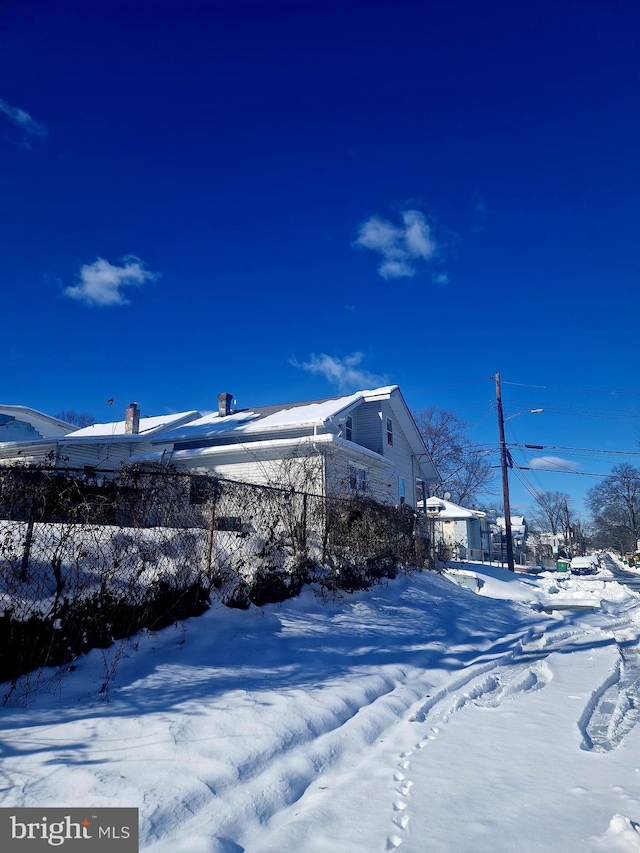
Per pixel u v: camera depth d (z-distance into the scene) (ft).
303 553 32.94
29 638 17.98
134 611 21.59
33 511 19.40
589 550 423.23
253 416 78.33
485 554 157.07
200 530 25.61
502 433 102.83
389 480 81.25
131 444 74.43
